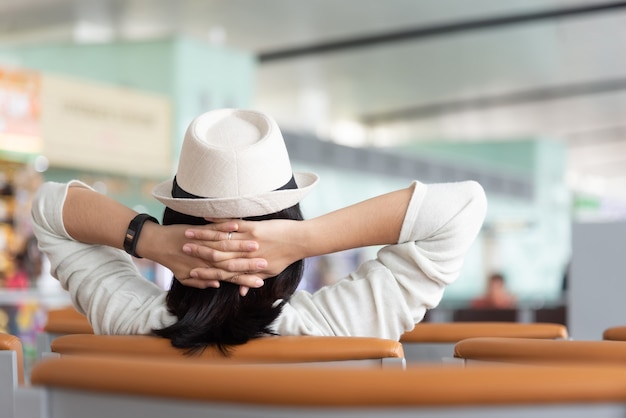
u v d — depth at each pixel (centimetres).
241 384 83
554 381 81
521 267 2048
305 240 160
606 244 395
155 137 1017
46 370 95
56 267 175
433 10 1356
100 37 1303
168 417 87
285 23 1362
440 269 165
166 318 163
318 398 81
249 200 156
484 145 2145
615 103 2084
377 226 163
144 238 165
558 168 2189
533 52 1634
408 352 223
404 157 1700
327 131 2273
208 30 1348
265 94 1883
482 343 146
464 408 81
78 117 923
